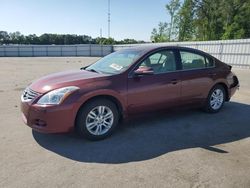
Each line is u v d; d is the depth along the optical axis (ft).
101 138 14.51
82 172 10.91
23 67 67.92
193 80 17.85
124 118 15.37
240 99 25.46
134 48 17.76
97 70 16.40
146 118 18.42
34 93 13.78
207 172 10.97
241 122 17.93
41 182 10.11
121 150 13.17
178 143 14.15
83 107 13.82
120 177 10.52
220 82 19.70
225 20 150.82
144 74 14.90
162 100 16.47
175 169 11.21
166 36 192.24
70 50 166.71
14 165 11.46
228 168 11.34
